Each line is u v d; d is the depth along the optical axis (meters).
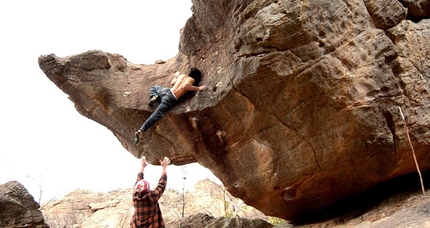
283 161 7.48
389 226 5.94
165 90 8.06
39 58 8.80
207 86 7.79
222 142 8.06
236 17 6.64
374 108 6.42
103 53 9.03
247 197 8.61
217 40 7.94
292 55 6.13
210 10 7.68
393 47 6.59
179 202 23.73
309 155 7.09
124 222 22.20
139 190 6.58
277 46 6.08
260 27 6.02
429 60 6.99
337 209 8.84
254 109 7.09
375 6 6.68
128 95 8.97
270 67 6.21
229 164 8.34
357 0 6.52
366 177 7.36
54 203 26.59
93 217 23.97
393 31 6.77
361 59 6.38
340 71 6.19
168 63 9.45
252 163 7.93
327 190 7.93
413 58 6.77
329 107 6.43
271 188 7.99
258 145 7.61
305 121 6.76
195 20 8.35
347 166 7.08
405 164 7.08
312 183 7.67
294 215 9.07
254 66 6.33
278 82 6.39
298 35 5.95
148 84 9.13
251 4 6.27
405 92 6.63
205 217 12.22
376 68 6.45
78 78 8.91
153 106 8.43
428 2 7.37
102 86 9.01
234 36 6.95
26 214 9.16
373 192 8.12
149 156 9.77
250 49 6.33
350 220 7.83
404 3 7.31
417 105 6.67
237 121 7.52
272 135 7.29
